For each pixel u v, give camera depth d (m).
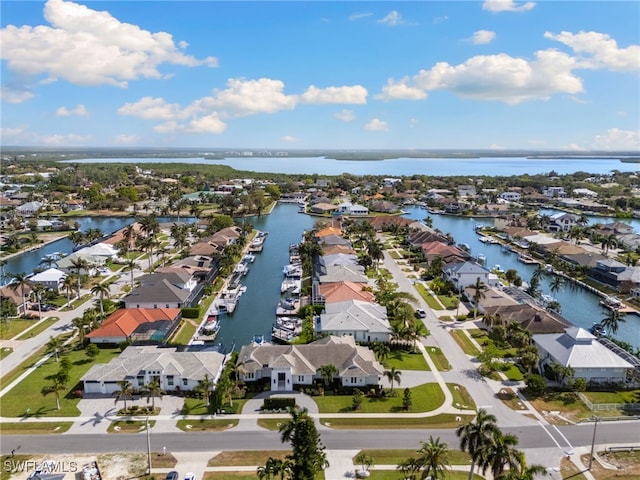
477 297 121.69
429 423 74.62
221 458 65.81
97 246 176.12
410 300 130.00
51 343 96.69
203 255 171.88
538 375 86.56
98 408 78.12
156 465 64.12
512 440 54.69
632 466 65.12
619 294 142.12
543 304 130.12
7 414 76.12
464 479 61.59
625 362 88.12
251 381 86.56
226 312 124.62
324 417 76.06
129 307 122.00
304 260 169.88
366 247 193.50
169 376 83.38
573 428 73.81
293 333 108.56
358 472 62.69
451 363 95.19
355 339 104.88
